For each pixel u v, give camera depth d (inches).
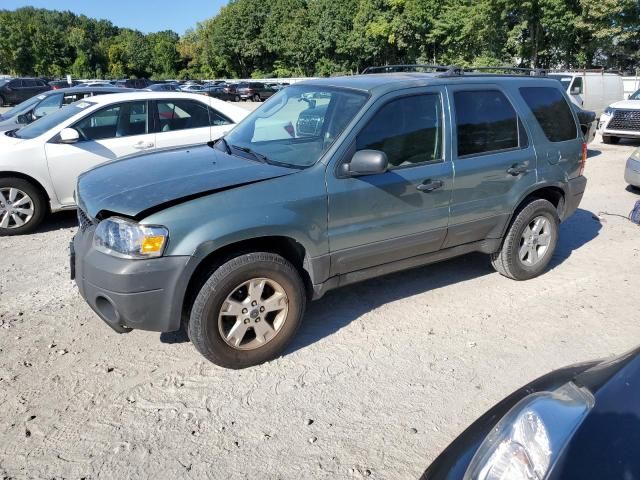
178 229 121.0
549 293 184.9
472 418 119.8
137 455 107.6
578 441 62.0
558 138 191.2
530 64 1648.6
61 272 202.5
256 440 112.0
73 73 3617.1
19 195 246.2
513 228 183.0
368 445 111.0
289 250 143.7
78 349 146.6
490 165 169.3
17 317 164.9
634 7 1273.4
